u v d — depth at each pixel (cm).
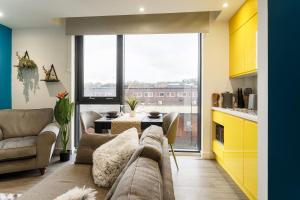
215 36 387
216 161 377
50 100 423
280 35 172
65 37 419
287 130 172
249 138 228
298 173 170
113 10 328
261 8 184
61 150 407
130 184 76
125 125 299
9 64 422
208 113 392
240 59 323
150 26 378
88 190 87
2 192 258
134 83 435
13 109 391
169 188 92
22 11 335
